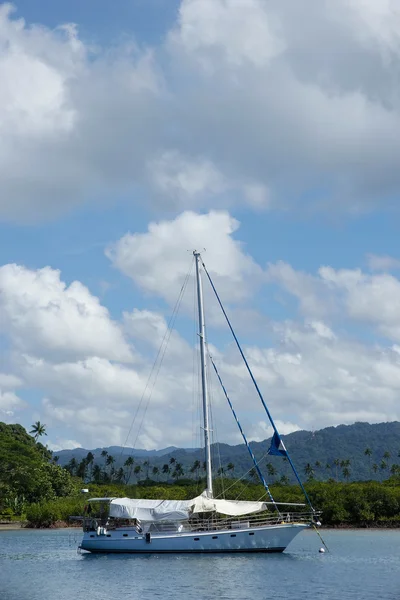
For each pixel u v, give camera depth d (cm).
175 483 19812
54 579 4850
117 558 5941
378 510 12106
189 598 4009
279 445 6419
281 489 13538
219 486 11106
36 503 13362
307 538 9594
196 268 6850
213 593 4162
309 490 12588
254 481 17212
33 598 4066
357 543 8481
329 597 4006
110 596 4103
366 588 4341
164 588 4359
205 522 5978
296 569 5222
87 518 6334
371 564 5709
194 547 5919
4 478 13938
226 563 5481
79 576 4972
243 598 4000
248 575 4897
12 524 13075
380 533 10806
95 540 6194
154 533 5991
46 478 14588
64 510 12775
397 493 12338
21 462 14338
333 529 11762
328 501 12044
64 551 7288
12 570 5441
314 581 4638
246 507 5922
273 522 6109
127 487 16838
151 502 6025
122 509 5947
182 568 5244
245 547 5919
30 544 8469
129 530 6084
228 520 6128
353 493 12331
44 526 12506
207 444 6250
